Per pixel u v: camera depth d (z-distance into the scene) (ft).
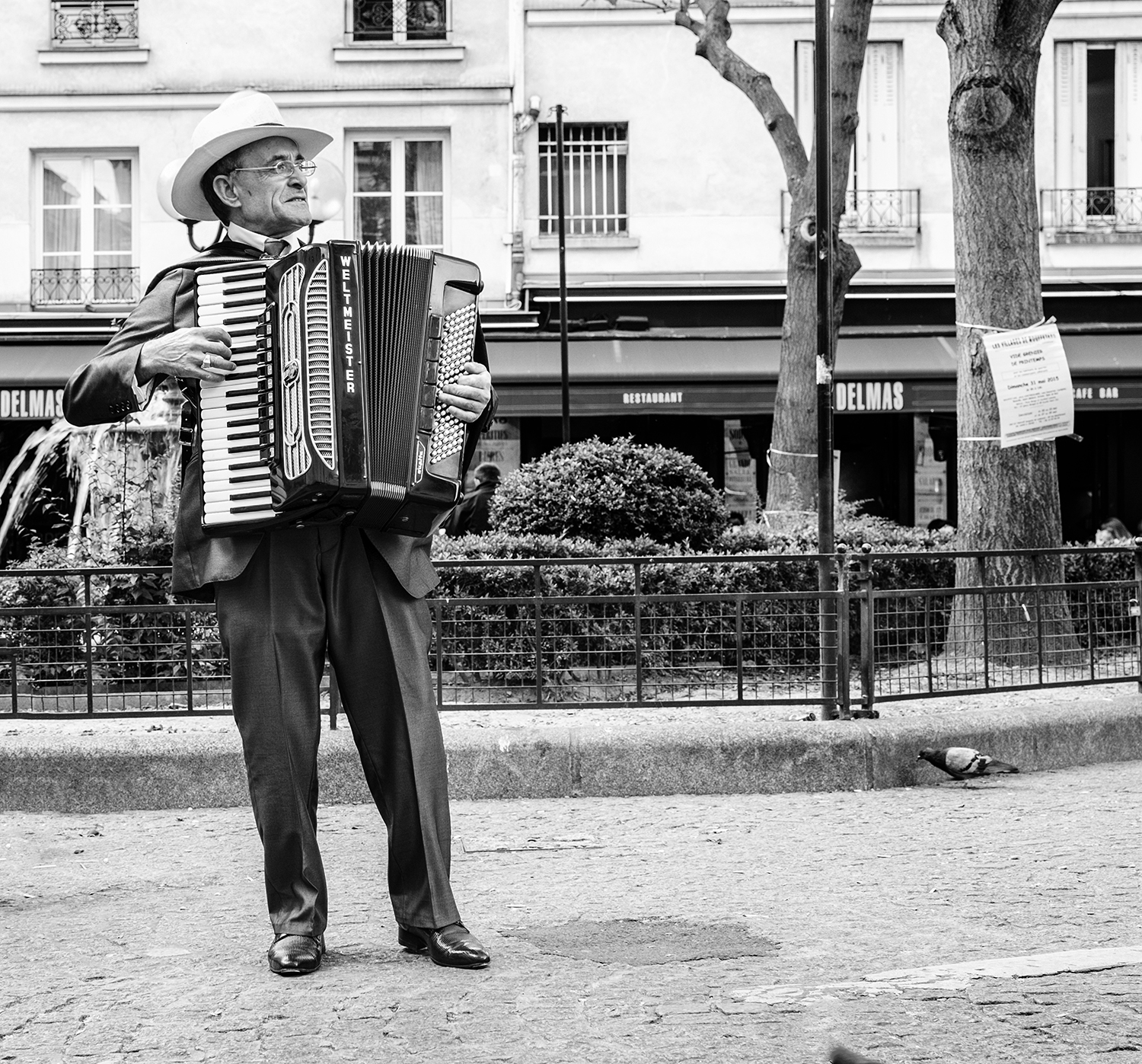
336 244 12.98
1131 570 32.71
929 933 15.16
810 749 24.97
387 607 13.80
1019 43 36.47
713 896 17.13
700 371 67.67
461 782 24.52
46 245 73.26
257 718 13.74
